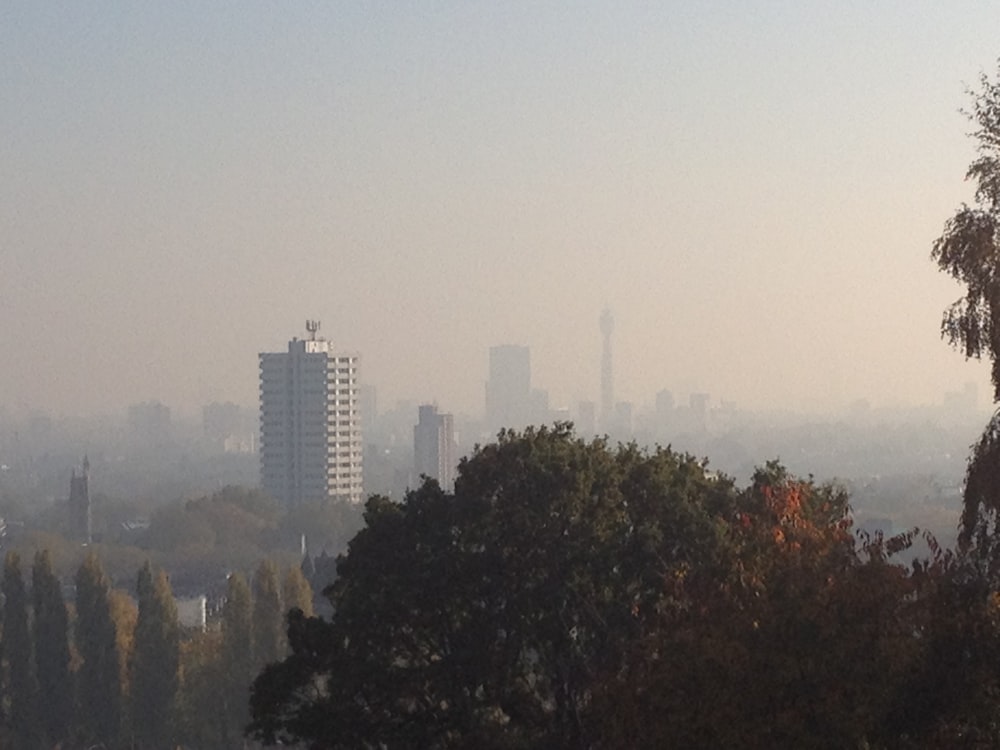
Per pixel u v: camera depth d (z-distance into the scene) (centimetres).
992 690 2977
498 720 4722
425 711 4666
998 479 3150
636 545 4494
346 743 4584
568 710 4566
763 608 3159
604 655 4447
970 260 3216
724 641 3097
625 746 3284
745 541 3700
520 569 4547
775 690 3006
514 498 4656
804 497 4072
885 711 2958
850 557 3347
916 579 3145
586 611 4512
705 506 4753
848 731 2916
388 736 4600
